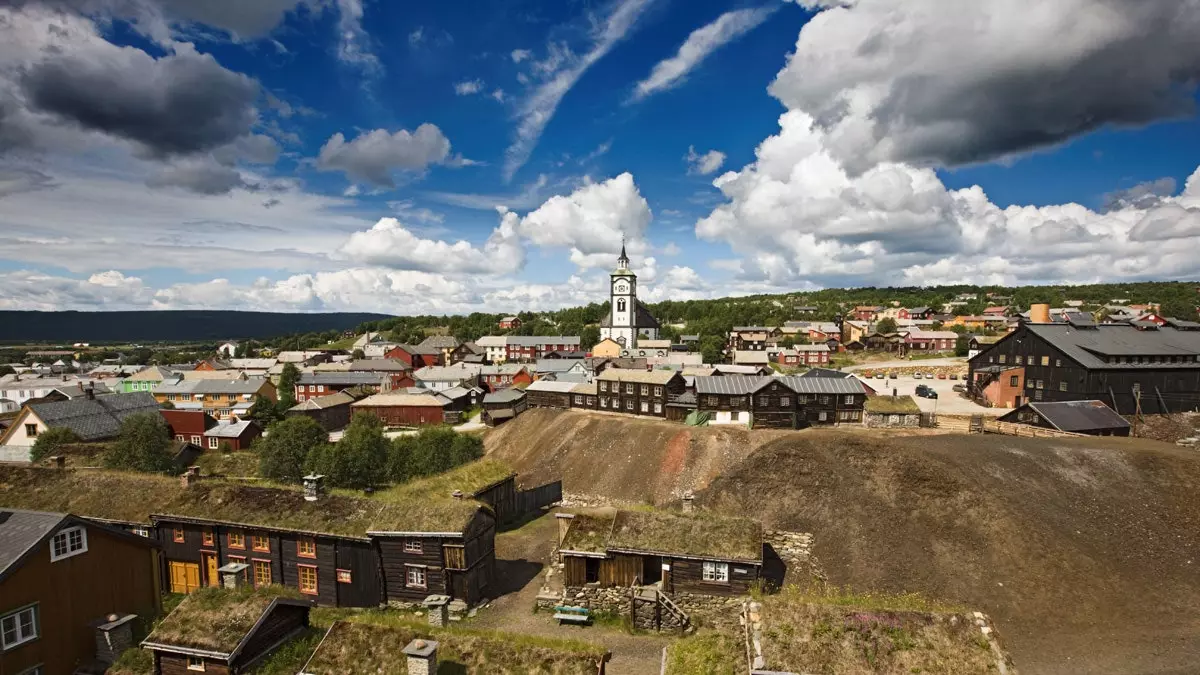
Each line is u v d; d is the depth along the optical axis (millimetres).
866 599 31266
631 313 171250
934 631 22875
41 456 69500
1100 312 170875
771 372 109250
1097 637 32344
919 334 155625
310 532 38500
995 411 81812
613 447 73938
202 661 24906
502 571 45844
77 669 28438
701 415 77250
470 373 135750
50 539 27719
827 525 45031
